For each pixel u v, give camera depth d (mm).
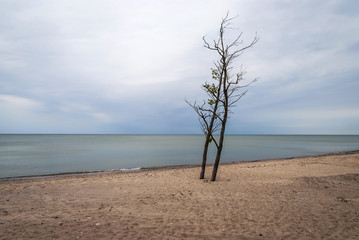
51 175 18562
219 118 13164
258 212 7461
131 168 22688
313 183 12008
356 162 20359
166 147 61000
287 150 48000
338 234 5590
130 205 8516
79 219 6883
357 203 8383
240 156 35188
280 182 12570
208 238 5480
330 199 8984
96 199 9477
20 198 9703
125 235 5645
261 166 19516
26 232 5793
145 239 5422
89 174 18688
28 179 16344
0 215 7266
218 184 12344
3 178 17422
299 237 5457
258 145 72250
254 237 5504
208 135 13875
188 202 8867
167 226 6305
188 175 15883
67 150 49875
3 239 5332
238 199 9203
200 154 39375
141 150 49469
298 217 6891
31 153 41688
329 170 16641
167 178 14672
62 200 9320
